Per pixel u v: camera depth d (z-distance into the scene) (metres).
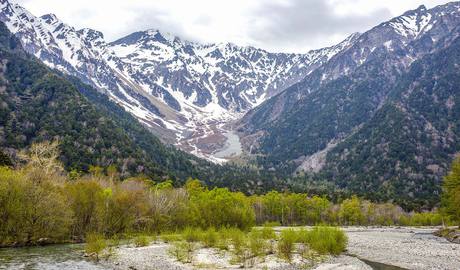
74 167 147.62
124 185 102.69
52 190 68.12
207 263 45.62
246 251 52.12
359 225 180.12
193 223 90.25
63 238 68.62
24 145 160.25
